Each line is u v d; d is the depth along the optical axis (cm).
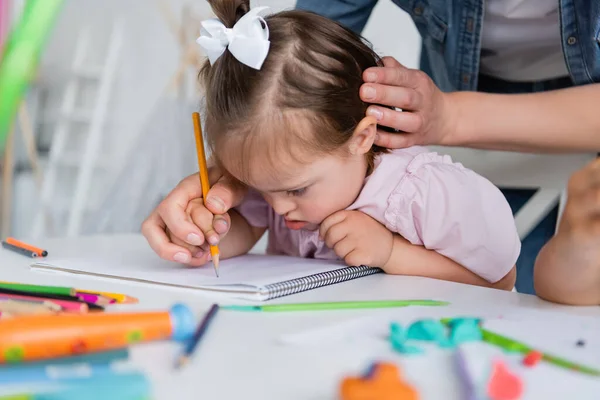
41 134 296
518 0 109
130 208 237
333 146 85
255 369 44
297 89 83
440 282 79
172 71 293
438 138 93
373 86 84
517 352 48
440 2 120
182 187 88
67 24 292
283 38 86
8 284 66
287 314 59
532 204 119
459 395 39
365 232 86
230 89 84
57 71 294
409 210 90
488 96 95
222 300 66
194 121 91
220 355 47
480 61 124
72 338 44
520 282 127
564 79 119
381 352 47
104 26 300
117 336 46
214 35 85
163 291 70
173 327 49
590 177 62
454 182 93
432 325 51
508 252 94
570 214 63
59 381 37
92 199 288
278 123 82
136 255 96
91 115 290
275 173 84
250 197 105
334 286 76
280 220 108
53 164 280
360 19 127
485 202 93
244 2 87
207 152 101
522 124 93
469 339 51
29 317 45
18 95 176
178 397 39
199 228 84
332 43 88
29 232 281
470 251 91
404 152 100
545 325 55
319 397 39
